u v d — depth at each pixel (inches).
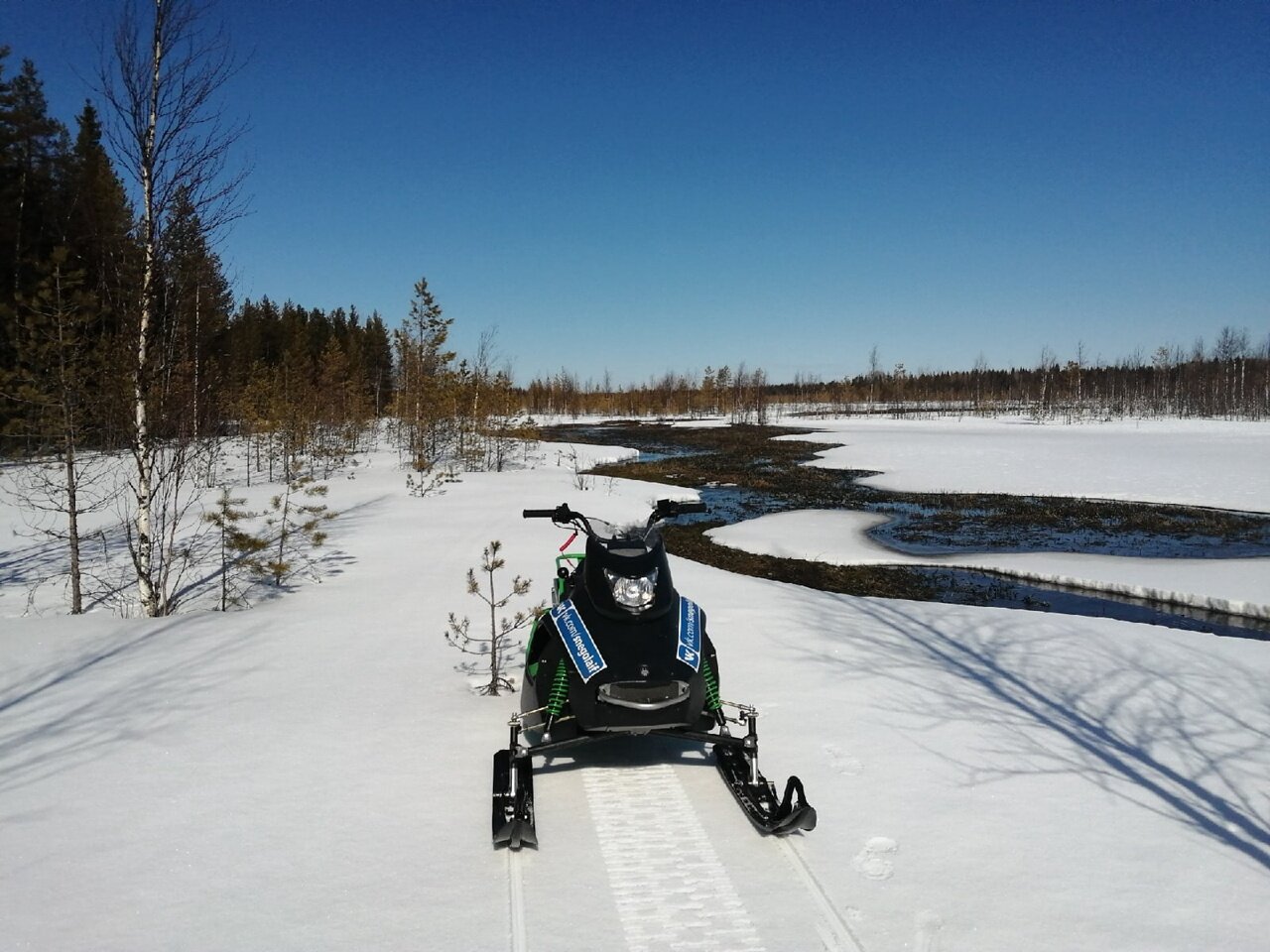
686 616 171.8
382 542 506.6
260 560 412.8
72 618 325.1
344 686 241.4
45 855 147.6
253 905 132.0
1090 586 509.0
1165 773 186.7
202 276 354.3
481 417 1107.3
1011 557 591.8
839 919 128.2
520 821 145.8
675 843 152.7
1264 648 298.8
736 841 153.5
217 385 619.2
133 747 196.4
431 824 159.6
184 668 258.1
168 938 123.3
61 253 343.9
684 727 164.6
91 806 166.2
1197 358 3368.6
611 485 898.1
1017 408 3400.6
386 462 1115.9
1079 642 305.4
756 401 3563.0
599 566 169.3
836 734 206.2
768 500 920.9
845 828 158.2
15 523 607.8
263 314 2084.2
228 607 353.4
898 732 208.5
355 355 2071.9
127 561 462.0
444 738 202.5
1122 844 153.6
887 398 4419.3
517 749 163.0
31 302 354.6
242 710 221.1
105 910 130.5
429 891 136.7
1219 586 483.5
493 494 762.8
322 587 385.1
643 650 159.6
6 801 168.6
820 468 1245.1
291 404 1013.8
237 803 167.5
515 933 124.2
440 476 830.5
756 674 255.4
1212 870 144.6
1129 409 2910.9
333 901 133.3
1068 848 151.8
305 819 161.0
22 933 124.1
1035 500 909.8
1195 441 1587.1
